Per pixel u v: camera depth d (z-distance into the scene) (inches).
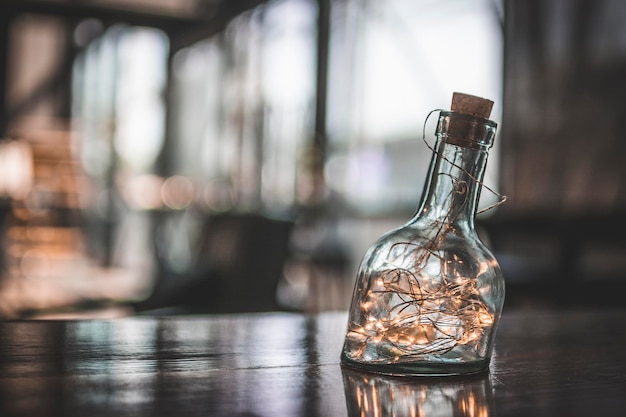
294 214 236.1
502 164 183.2
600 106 160.4
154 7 308.3
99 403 22.3
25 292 240.5
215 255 111.8
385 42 232.5
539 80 175.5
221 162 350.3
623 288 128.9
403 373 27.7
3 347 30.5
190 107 384.2
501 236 161.8
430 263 27.4
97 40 464.1
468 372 28.3
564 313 49.2
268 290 110.9
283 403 23.2
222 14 304.2
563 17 170.1
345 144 250.8
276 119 299.6
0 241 292.7
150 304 92.3
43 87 483.5
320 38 262.7
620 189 154.6
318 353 31.6
